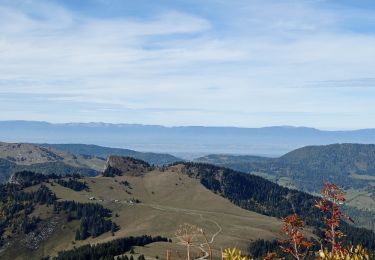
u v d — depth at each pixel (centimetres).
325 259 1880
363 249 1875
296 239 1997
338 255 1866
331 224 2036
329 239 2031
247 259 1798
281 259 2041
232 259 1794
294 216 2033
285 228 2041
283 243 2034
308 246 1980
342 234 2016
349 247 1925
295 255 1975
